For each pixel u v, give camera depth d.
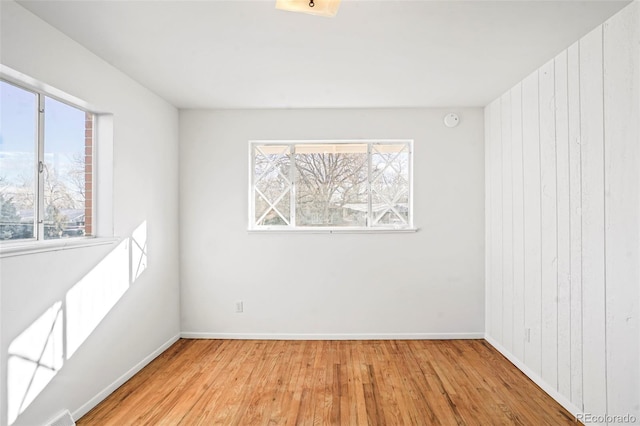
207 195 4.36
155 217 3.79
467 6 2.22
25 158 2.40
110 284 3.01
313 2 1.96
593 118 2.47
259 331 4.34
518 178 3.50
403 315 4.31
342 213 4.43
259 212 4.43
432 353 3.86
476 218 4.30
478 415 2.67
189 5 2.20
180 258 4.36
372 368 3.48
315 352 3.90
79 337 2.65
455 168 4.30
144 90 3.58
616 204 2.28
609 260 2.34
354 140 4.34
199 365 3.57
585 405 2.56
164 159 3.99
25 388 2.20
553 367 2.93
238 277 4.35
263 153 4.45
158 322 3.84
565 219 2.78
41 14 2.28
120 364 3.14
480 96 3.91
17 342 2.15
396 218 4.44
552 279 2.95
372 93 3.81
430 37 2.61
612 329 2.32
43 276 2.33
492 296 4.10
